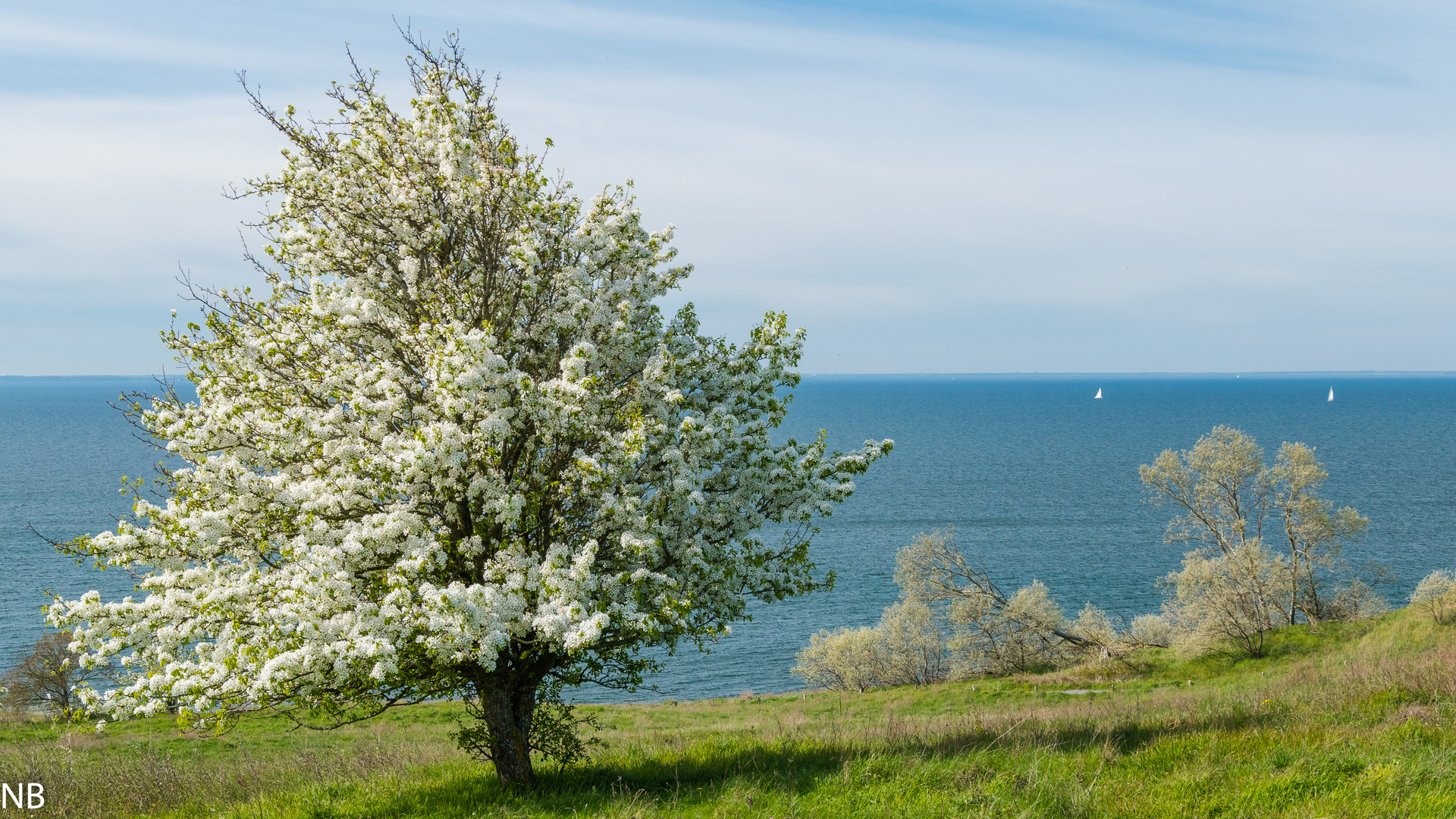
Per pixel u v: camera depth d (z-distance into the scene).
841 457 13.52
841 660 48.78
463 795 11.99
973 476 158.88
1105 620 48.81
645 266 14.48
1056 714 20.83
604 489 11.85
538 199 13.53
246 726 28.38
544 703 15.36
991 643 48.88
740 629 64.69
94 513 111.88
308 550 10.84
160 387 12.26
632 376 13.84
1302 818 8.12
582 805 11.15
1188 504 49.81
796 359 14.00
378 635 9.87
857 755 12.23
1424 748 9.73
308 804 12.14
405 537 11.27
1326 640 40.50
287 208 13.42
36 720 30.44
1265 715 13.62
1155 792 9.39
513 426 11.89
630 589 11.86
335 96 13.63
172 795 13.63
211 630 11.19
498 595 10.55
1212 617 43.34
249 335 12.39
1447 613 36.94
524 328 13.44
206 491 11.28
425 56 13.38
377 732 28.20
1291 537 48.34
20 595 68.94
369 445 12.13
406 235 13.14
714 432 12.26
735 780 11.61
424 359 12.25
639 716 34.94
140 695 10.32
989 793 9.66
